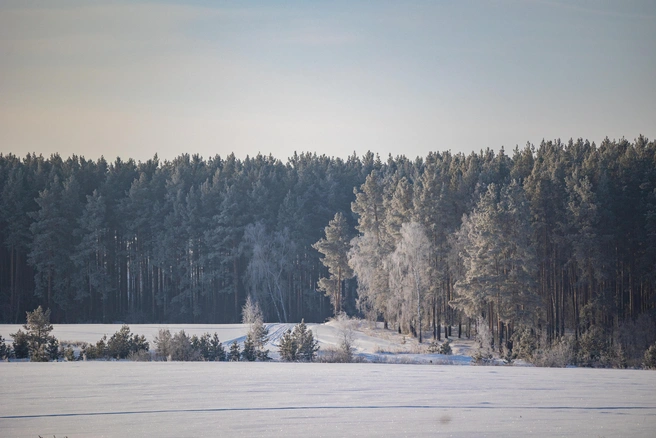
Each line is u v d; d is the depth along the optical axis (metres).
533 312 128.00
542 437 29.34
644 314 136.88
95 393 39.88
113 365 60.19
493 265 131.00
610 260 146.12
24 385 43.34
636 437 29.50
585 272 145.50
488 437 29.25
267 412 34.12
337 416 33.22
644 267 146.25
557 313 148.00
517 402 37.62
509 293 128.25
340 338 115.25
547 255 153.50
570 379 49.50
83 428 30.53
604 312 140.25
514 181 144.25
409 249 146.12
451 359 99.50
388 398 38.59
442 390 42.12
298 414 33.69
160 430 30.12
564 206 152.50
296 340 89.44
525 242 134.00
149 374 50.50
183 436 29.05
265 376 49.53
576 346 104.94
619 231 150.12
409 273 146.12
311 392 40.72
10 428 30.53
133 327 137.12
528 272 129.75
